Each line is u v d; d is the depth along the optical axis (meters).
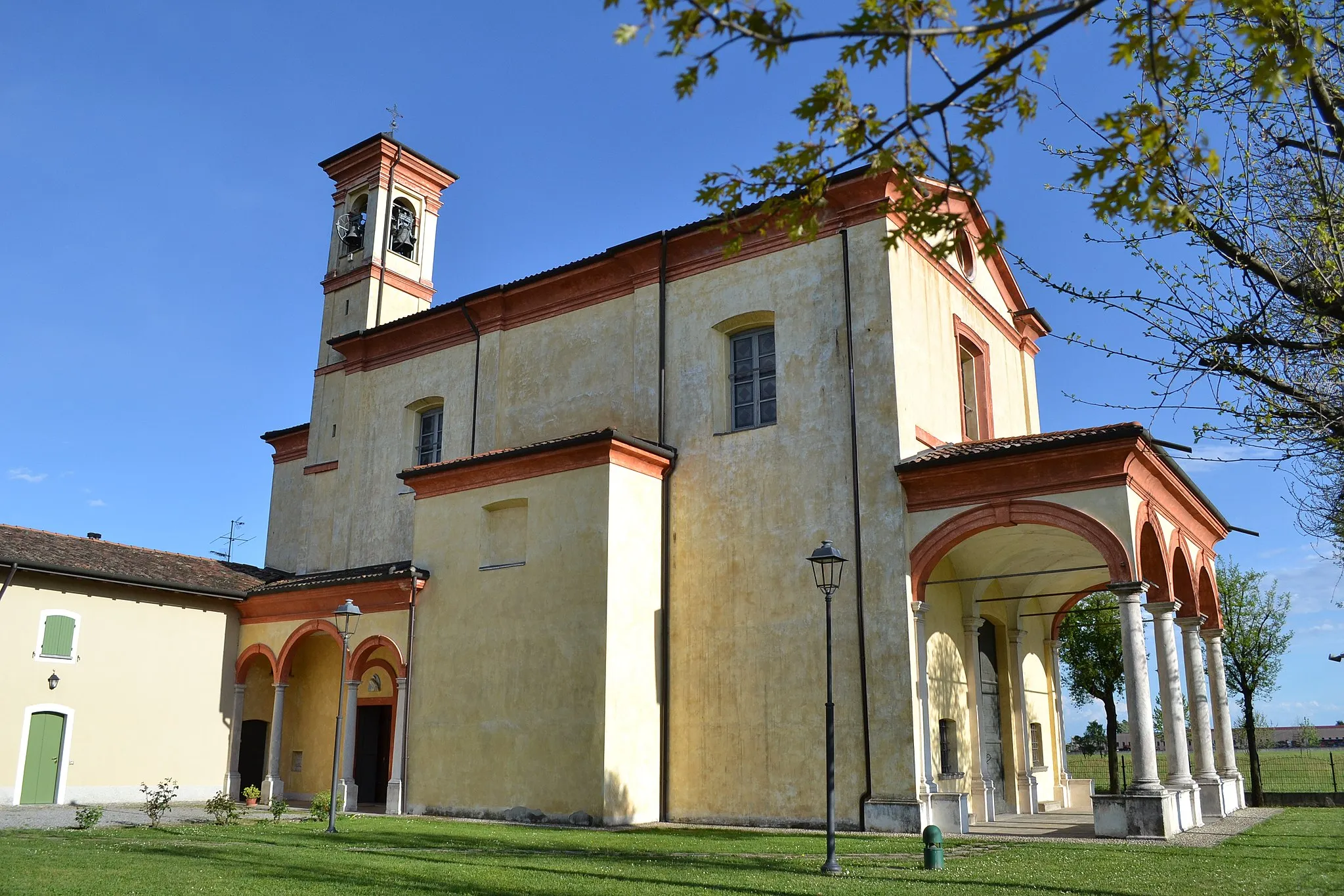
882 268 17.47
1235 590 26.12
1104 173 5.07
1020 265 8.09
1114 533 14.66
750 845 13.62
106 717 21.47
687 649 18.03
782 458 17.81
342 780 20.12
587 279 21.22
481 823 17.02
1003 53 4.40
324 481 25.23
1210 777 18.27
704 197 5.88
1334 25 6.53
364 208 28.00
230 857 12.11
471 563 19.25
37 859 11.63
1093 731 41.75
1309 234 7.26
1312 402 6.99
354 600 21.00
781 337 18.34
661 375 19.61
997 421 21.47
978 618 18.77
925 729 15.74
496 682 18.22
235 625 23.92
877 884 9.92
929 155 5.12
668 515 18.88
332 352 26.39
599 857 12.41
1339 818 17.91
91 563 21.78
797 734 16.53
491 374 22.38
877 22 4.33
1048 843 13.50
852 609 16.45
